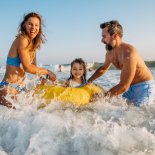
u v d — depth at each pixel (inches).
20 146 44.4
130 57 70.0
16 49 71.8
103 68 83.1
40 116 52.0
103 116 55.8
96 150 41.3
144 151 40.4
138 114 57.4
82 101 66.4
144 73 72.9
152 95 73.7
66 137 44.3
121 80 69.9
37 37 75.2
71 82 82.0
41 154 42.0
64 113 57.2
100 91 72.6
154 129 47.9
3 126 51.0
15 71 72.0
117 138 42.2
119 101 69.9
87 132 44.2
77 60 83.1
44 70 73.5
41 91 66.8
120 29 73.2
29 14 71.9
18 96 65.2
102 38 74.9
